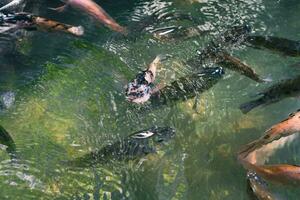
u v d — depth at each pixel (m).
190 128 2.48
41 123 2.46
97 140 2.41
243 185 2.25
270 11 3.15
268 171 2.18
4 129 2.36
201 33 2.95
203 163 2.35
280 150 2.35
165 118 2.50
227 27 3.01
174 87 2.59
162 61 2.78
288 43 2.73
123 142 2.36
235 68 2.68
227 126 2.51
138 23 3.02
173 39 2.91
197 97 2.59
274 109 2.58
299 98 2.60
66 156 2.33
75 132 2.44
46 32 2.91
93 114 2.52
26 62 2.76
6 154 2.30
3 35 2.85
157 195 2.23
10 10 2.94
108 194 2.21
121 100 2.58
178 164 2.33
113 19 3.05
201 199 2.23
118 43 2.91
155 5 3.16
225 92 2.65
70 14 3.08
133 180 2.26
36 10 3.07
